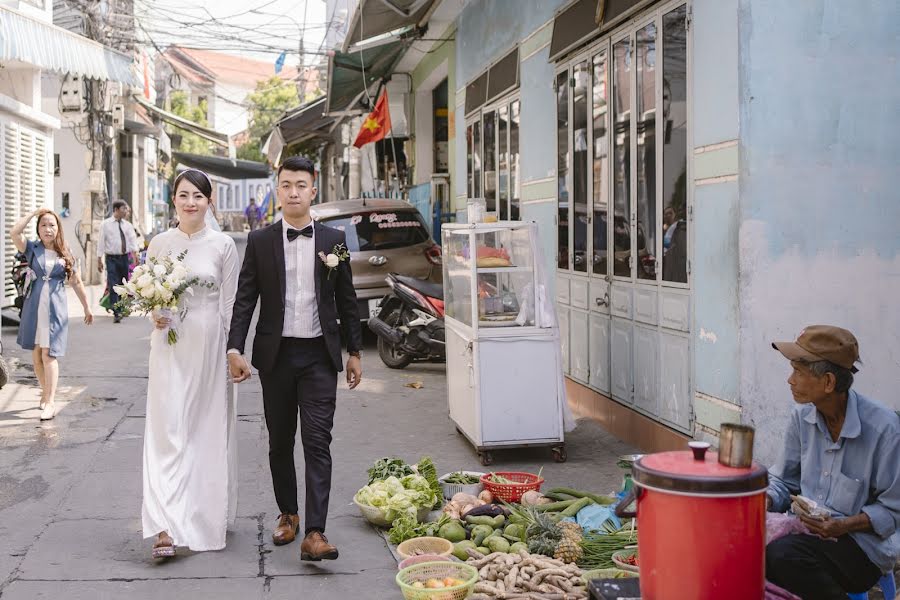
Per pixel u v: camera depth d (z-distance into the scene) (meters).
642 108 6.66
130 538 5.16
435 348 10.39
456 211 13.64
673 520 2.89
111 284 14.84
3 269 13.56
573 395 8.48
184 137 52.50
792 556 3.59
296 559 4.88
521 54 9.90
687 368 6.00
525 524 4.95
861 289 5.36
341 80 17.44
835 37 5.28
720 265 5.53
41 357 8.16
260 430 7.80
